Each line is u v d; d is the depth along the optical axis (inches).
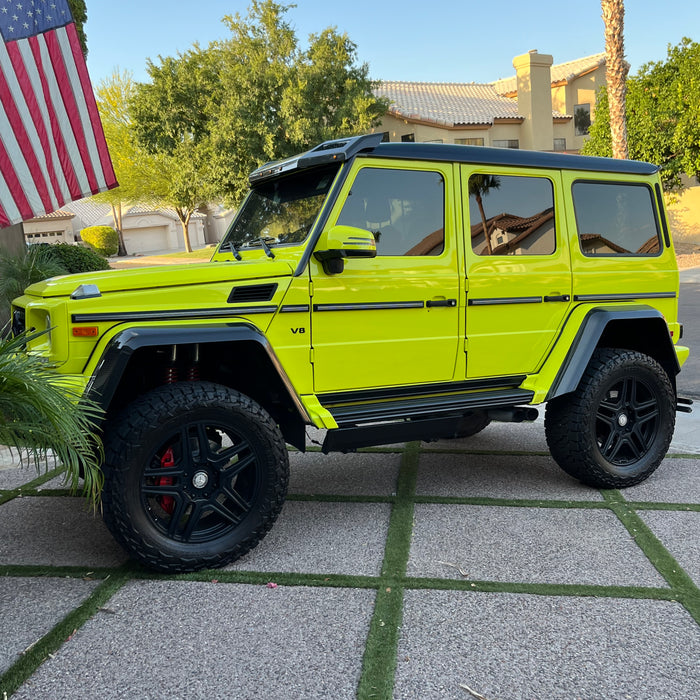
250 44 992.9
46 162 293.9
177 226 1939.0
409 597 109.5
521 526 138.0
